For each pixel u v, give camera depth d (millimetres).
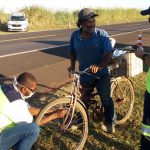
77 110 3053
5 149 2473
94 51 3133
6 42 11648
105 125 3422
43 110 2791
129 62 5391
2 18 20578
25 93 2508
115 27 20250
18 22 17641
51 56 8156
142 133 2441
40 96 4523
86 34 3102
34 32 16984
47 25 22312
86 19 3025
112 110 3363
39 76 5922
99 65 3072
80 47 3158
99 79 3238
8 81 5539
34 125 2504
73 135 3324
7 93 2406
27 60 7609
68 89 4855
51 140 3242
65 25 22875
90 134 3434
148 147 2424
